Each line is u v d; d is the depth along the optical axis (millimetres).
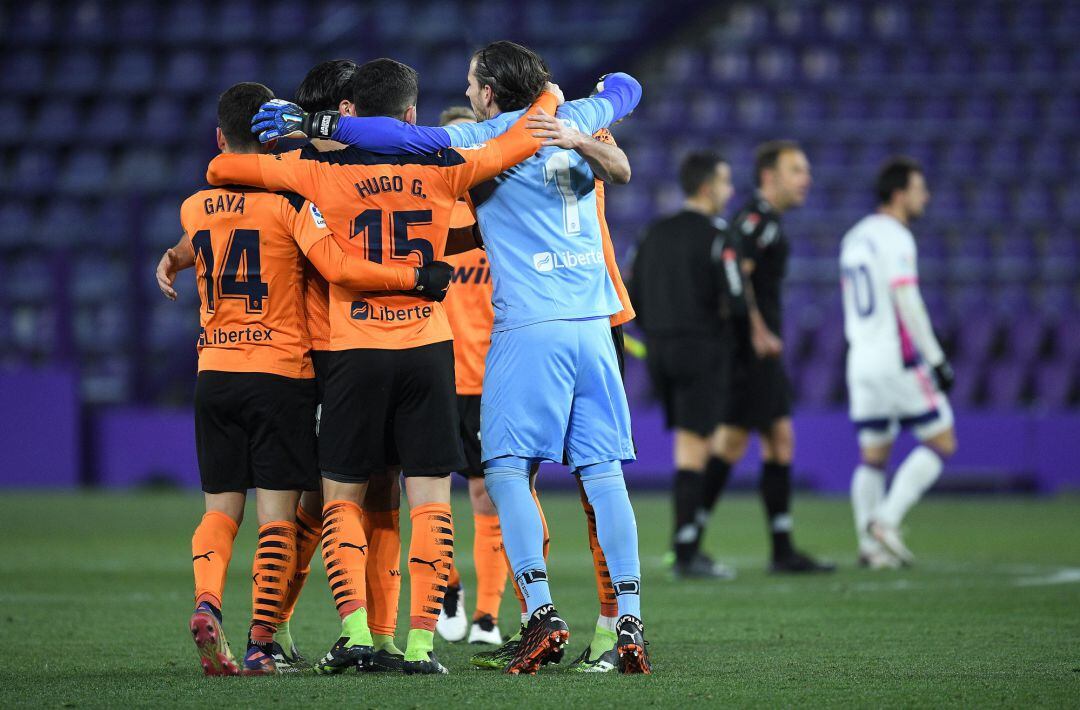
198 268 14648
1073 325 53688
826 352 54406
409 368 14102
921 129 64938
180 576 25203
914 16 68000
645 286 27438
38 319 61594
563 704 11859
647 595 22609
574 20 70625
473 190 14398
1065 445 50688
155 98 68312
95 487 54062
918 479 27922
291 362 14555
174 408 57219
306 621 19125
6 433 53219
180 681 13398
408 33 68750
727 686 12938
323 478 14344
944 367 27844
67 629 17922
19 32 69812
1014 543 33000
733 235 26953
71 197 65438
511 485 14078
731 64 67438
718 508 46094
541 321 14016
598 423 14266
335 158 14242
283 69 68312
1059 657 15109
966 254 60281
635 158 63906
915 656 15203
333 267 13859
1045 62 66625
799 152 28375
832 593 22703
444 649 16875
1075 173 63375
